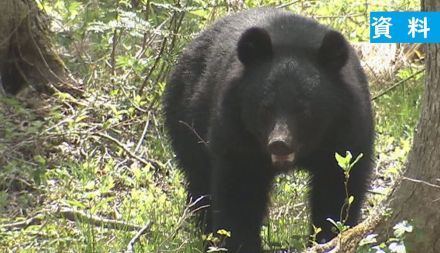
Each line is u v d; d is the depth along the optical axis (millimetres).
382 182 12977
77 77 15875
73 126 14031
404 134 14812
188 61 11992
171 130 12398
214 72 11094
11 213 12172
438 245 8766
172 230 10984
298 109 10039
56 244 10828
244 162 10727
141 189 13047
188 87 11836
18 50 15133
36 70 15250
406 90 16234
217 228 10828
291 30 10766
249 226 10828
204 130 11203
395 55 17219
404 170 8977
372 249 8633
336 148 10539
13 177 12766
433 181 8633
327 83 10250
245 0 15719
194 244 11141
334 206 10797
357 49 17203
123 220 11836
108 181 12555
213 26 11930
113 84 15445
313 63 10344
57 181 12945
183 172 12359
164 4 14648
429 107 8578
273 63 10289
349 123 10438
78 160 13680
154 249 10602
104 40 16156
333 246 9398
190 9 14203
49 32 15586
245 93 10297
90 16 16391
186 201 12289
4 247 10789
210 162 11594
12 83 15273
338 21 18375
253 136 10492
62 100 14898
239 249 10680
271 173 10977
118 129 14555
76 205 11547
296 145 10078
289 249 10781
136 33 14203
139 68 14648
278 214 12023
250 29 10297
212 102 10891
